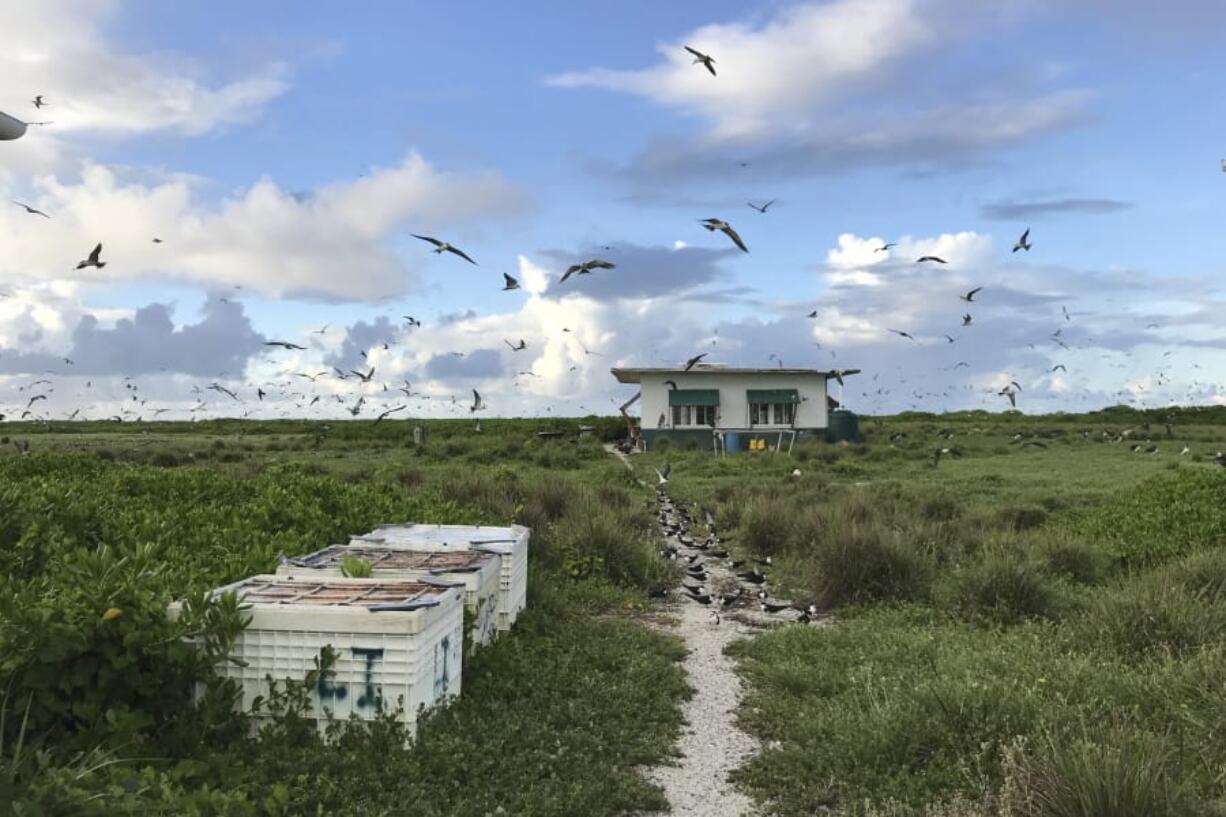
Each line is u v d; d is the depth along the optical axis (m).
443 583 7.60
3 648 5.40
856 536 12.98
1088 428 54.47
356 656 6.23
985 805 5.43
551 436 48.75
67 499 10.72
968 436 48.50
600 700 7.71
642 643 10.04
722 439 45.69
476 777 5.91
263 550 9.46
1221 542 13.10
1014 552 13.88
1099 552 13.92
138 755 5.41
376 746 6.02
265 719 6.19
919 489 25.19
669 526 18.34
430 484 21.16
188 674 6.02
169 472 14.66
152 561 7.77
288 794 5.26
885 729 6.52
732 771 6.61
